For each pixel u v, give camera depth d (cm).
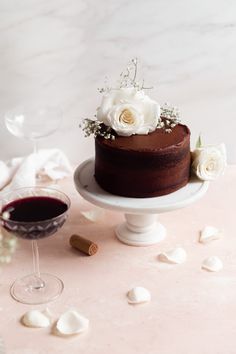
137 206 112
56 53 144
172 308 106
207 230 124
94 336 101
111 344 99
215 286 111
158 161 111
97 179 119
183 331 101
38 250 120
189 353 97
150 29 142
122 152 111
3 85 148
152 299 108
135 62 145
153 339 100
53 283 112
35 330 102
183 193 116
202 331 101
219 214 130
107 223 128
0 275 114
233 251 119
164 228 125
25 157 144
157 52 145
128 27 142
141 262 117
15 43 143
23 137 140
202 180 120
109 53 144
